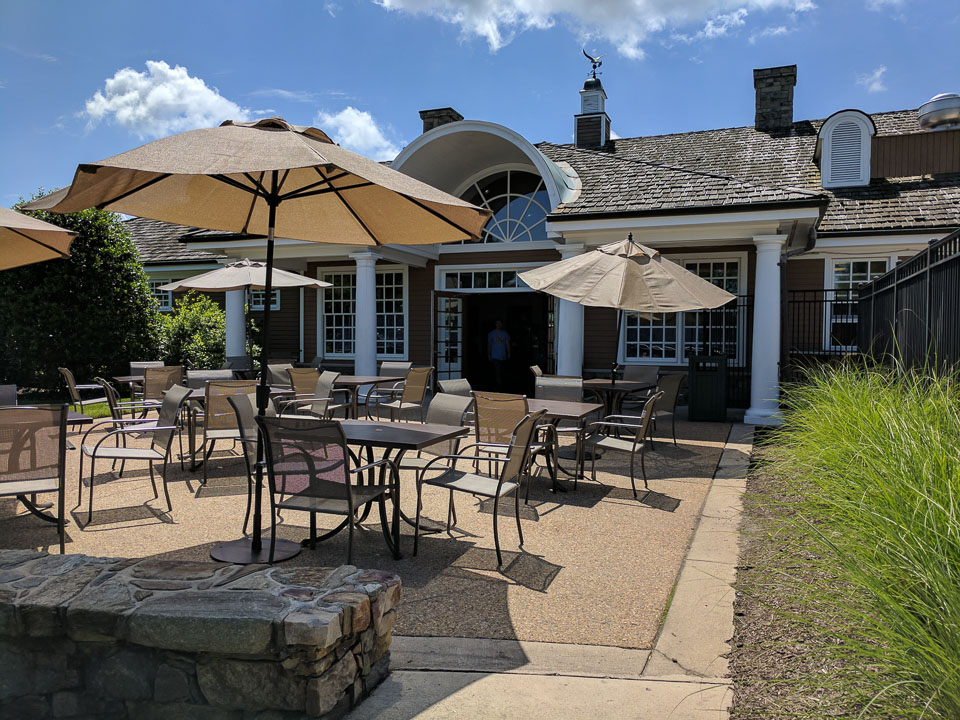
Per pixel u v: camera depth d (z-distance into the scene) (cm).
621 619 370
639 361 1414
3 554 341
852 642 246
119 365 1509
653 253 790
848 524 323
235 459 807
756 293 1068
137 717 281
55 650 288
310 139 404
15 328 1377
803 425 580
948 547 254
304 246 1420
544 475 736
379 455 825
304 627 253
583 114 1714
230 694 269
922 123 1427
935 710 211
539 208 1509
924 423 360
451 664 319
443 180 1485
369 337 1392
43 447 436
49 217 1409
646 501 625
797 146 1563
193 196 511
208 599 281
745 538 497
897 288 794
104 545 482
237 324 1519
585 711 275
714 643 334
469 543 504
